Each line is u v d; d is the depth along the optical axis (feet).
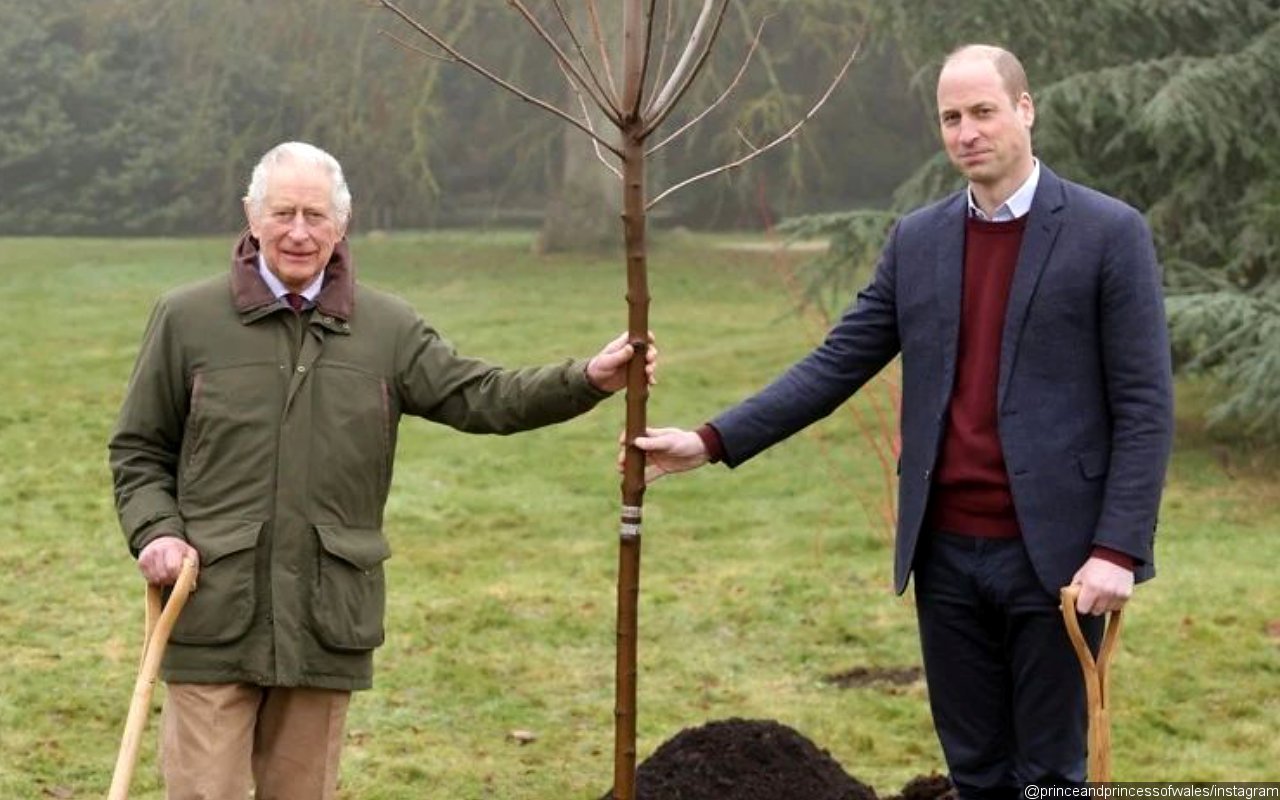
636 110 12.28
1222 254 42.96
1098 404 12.60
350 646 12.67
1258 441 44.52
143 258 92.94
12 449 43.83
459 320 71.51
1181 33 44.78
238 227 113.50
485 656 26.00
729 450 13.33
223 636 12.42
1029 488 12.50
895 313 13.44
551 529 36.27
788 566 32.32
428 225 116.78
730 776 17.01
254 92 105.40
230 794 12.41
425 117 93.97
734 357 61.00
